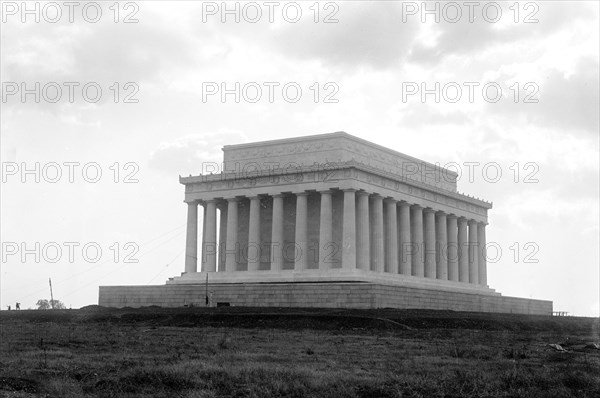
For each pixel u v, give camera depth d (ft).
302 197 466.29
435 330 322.14
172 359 187.01
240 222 505.66
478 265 579.89
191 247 501.56
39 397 137.08
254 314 356.38
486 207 587.68
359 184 455.22
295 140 494.18
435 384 150.82
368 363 187.62
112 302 477.77
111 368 167.53
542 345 256.93
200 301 452.35
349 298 408.67
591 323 393.91
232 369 160.76
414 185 503.61
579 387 156.66
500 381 156.66
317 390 145.48
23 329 317.42
